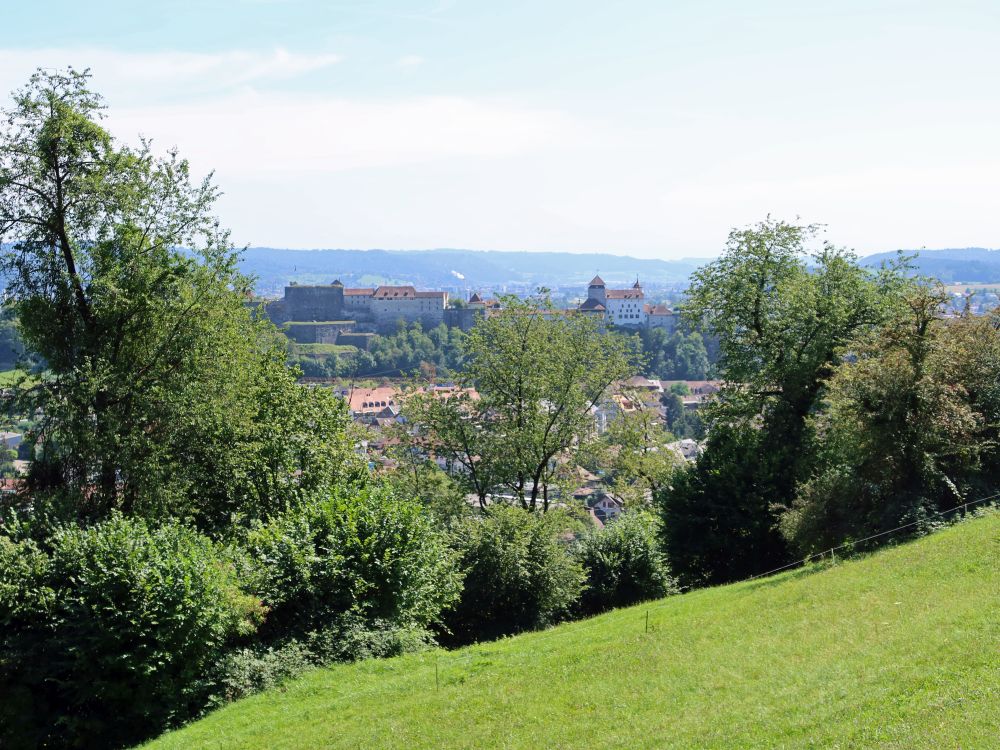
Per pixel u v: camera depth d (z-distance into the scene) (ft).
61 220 116.26
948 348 112.37
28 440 114.11
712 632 78.33
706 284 165.68
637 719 58.70
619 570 144.25
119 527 91.81
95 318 120.78
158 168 124.88
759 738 50.03
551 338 179.01
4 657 81.76
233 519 121.19
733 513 141.79
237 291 138.21
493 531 125.29
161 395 118.62
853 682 55.42
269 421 140.05
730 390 161.27
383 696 77.15
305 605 97.81
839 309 149.28
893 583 80.89
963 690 49.70
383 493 112.88
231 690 85.76
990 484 119.55
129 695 82.53
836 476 122.31
